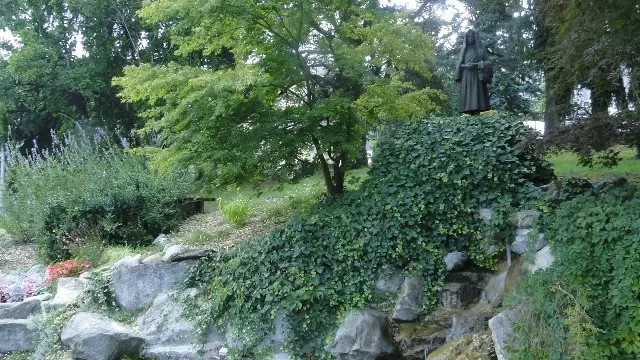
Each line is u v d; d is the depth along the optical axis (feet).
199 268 25.00
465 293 21.81
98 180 35.42
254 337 22.21
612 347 15.23
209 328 23.43
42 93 68.33
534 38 43.60
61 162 43.42
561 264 17.08
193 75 22.88
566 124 20.57
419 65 25.79
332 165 28.09
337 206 24.48
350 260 22.50
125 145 47.80
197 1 21.98
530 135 21.89
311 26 24.32
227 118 23.52
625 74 22.77
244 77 21.31
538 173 24.04
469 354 18.15
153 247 31.58
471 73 29.12
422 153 23.95
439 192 23.12
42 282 30.45
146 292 25.63
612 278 16.02
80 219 33.47
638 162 33.65
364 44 24.82
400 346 21.08
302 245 22.99
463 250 22.90
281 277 22.75
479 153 23.36
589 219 17.17
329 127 24.57
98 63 67.77
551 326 15.90
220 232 28.63
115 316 25.38
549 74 22.82
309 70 24.71
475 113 29.25
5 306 27.20
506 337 17.10
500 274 21.86
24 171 41.50
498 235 22.18
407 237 22.75
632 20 18.49
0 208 41.50
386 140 25.31
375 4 25.05
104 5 64.64
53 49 66.90
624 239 16.10
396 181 23.89
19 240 40.32
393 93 24.73
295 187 38.27
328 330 21.62
